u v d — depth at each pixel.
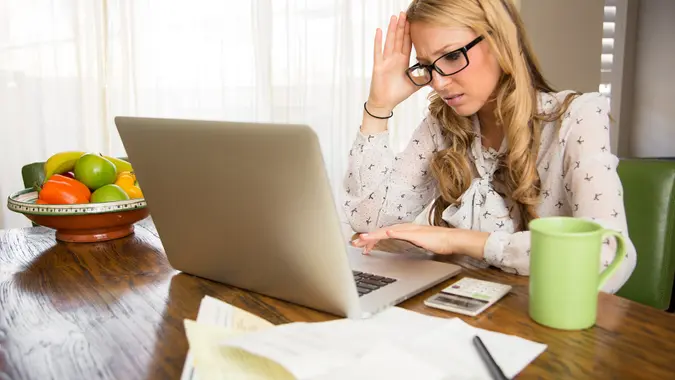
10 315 0.81
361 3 3.02
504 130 1.21
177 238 0.93
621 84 2.82
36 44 2.48
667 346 0.66
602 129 1.14
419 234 0.99
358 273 0.92
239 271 0.87
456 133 1.30
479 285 0.86
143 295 0.88
